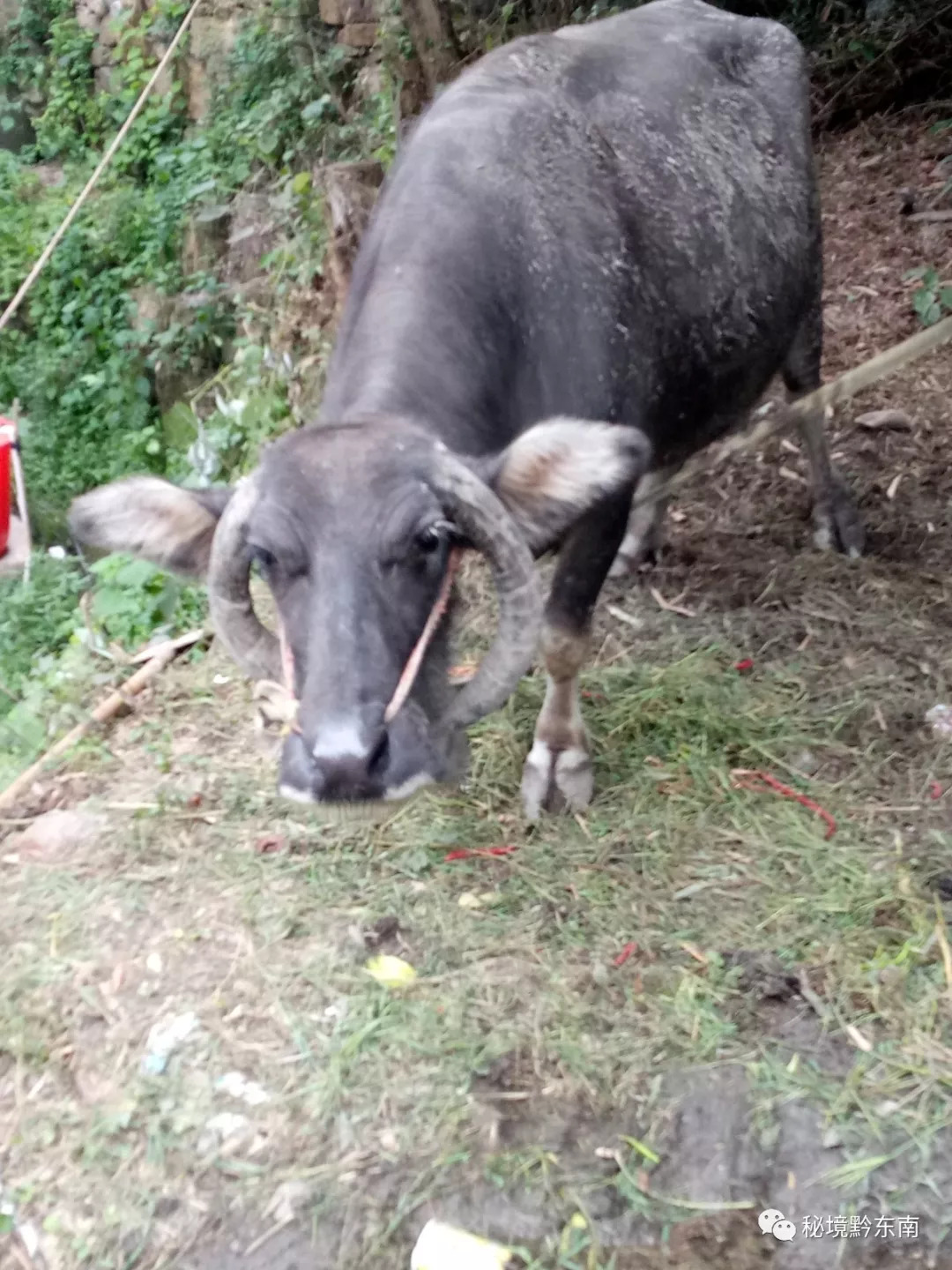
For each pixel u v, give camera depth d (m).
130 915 1.87
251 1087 1.60
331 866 1.92
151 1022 1.69
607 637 2.40
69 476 4.91
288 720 1.35
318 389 3.28
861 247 3.78
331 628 1.26
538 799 1.98
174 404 4.82
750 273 2.21
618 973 1.71
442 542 1.35
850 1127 1.49
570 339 1.79
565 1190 1.46
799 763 2.05
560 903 1.82
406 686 1.31
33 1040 1.68
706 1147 1.50
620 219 1.90
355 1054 1.62
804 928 1.74
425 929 1.80
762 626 2.37
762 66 2.39
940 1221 1.41
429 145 1.79
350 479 1.31
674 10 2.43
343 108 4.88
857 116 4.57
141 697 2.39
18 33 6.99
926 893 1.78
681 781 2.02
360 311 1.69
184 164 5.31
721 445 2.89
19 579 3.18
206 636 2.53
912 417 3.00
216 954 1.79
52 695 2.48
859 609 2.40
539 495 1.45
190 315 4.78
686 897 1.81
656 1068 1.58
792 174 2.37
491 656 1.42
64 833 2.04
